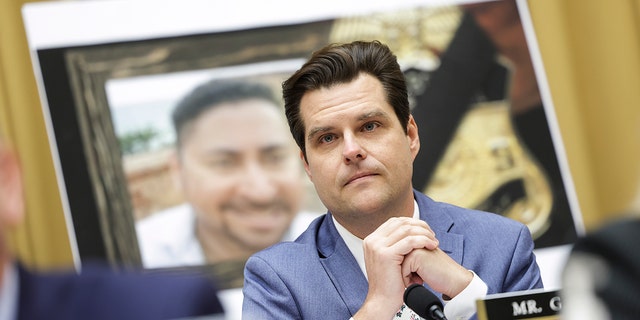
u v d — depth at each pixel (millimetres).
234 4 8312
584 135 8805
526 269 4793
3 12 8352
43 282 2955
